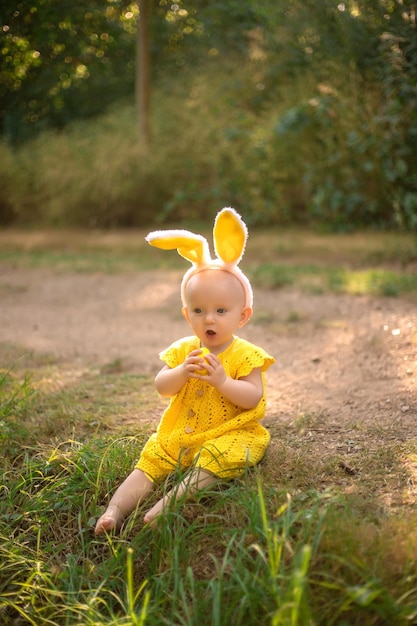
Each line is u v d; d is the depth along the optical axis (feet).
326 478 9.30
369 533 7.73
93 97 46.85
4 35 25.67
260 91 38.29
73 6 27.71
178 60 43.93
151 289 23.45
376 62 25.23
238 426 9.45
